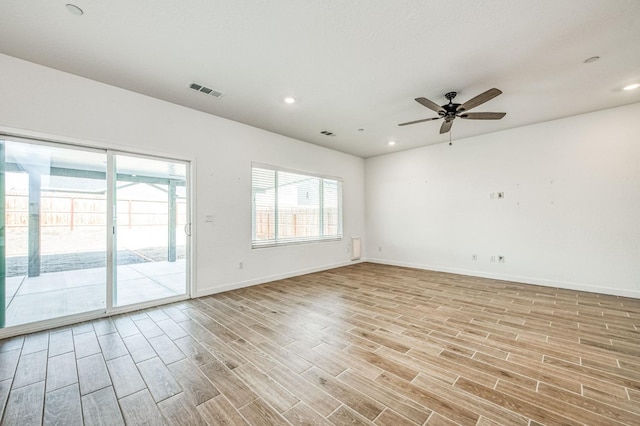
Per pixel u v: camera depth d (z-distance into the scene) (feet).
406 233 20.70
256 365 7.09
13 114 8.82
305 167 18.33
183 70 9.50
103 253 10.63
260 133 15.60
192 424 5.10
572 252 14.16
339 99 11.75
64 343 8.30
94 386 6.23
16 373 6.73
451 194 18.35
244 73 9.68
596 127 13.43
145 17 6.95
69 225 10.27
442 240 18.84
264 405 5.60
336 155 20.75
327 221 20.24
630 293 12.73
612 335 8.74
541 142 14.94
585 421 5.11
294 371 6.82
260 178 15.92
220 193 13.79
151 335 8.85
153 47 8.23
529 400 5.71
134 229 12.85
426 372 6.75
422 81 10.20
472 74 9.73
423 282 15.81
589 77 9.96
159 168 12.85
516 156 15.75
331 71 9.54
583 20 7.00
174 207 13.97
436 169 19.07
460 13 6.77
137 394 5.95
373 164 22.70
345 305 11.79
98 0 6.37
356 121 14.42
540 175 15.02
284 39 7.82
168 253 16.15
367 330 9.23
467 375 6.62
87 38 7.82
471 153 17.44
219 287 13.71
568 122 14.16
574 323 9.71
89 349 7.93
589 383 6.29
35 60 8.95
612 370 6.80
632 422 5.08
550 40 7.83
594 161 13.52
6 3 6.42
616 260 13.08
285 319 10.21
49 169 9.93
